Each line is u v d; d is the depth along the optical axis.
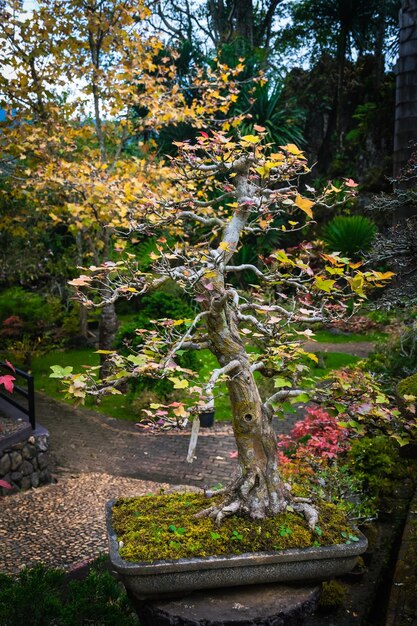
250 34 19.47
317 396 2.45
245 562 1.94
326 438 4.07
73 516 4.70
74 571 3.66
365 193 14.80
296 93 17.83
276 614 1.89
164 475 5.78
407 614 2.48
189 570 1.91
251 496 2.24
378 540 3.51
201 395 1.90
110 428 7.30
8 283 13.33
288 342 2.42
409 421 2.44
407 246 3.56
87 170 6.90
